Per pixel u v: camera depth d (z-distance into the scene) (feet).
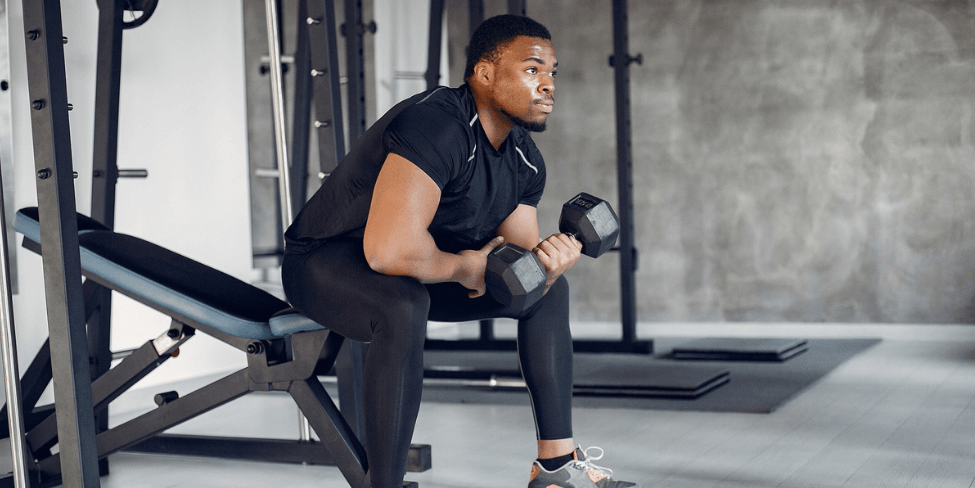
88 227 7.39
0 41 9.43
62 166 5.09
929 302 15.71
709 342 14.89
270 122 14.98
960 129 15.43
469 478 7.16
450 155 5.08
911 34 15.71
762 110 16.78
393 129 5.04
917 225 15.76
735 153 16.99
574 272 18.24
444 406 10.61
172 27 12.03
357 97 12.65
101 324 7.91
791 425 8.86
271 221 15.01
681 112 17.35
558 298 5.87
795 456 7.55
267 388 6.35
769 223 16.80
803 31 16.44
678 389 10.53
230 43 13.04
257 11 14.71
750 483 6.73
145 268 6.48
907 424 8.71
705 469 7.20
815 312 16.51
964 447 7.69
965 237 15.44
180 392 11.62
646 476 7.00
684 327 17.44
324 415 6.19
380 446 5.12
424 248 4.99
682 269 17.47
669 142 17.46
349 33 12.63
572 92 18.17
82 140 10.60
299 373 6.21
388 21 17.30
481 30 5.47
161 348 6.48
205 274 6.76
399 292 5.14
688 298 17.46
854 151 16.16
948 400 9.88
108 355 8.00
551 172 18.38
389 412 5.09
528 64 5.29
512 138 5.82
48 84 5.01
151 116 11.69
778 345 14.11
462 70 18.88
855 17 16.08
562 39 18.20
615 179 17.90
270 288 13.69
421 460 7.39
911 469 7.01
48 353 7.61
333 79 7.47
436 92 5.40
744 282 17.01
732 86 16.98
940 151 15.57
